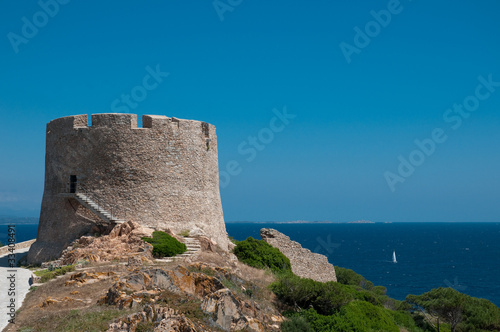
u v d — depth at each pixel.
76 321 19.50
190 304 21.22
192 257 32.09
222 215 45.78
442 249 194.00
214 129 44.25
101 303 21.84
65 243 37.53
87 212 37.62
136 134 37.94
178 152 39.34
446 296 50.22
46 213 40.44
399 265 133.00
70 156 38.53
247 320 22.28
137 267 27.30
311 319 28.59
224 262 33.72
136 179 37.50
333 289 32.09
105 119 37.94
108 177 37.47
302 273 44.66
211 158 43.06
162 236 33.50
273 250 40.38
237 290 27.08
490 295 86.00
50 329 19.05
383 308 45.38
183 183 39.25
